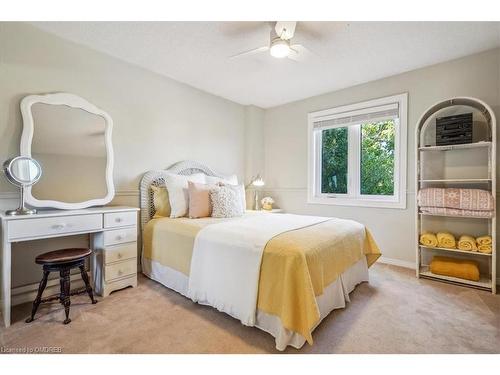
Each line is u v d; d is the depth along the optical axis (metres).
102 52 2.51
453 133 2.48
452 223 2.66
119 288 2.25
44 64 2.16
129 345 1.52
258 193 4.25
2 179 1.97
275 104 4.15
